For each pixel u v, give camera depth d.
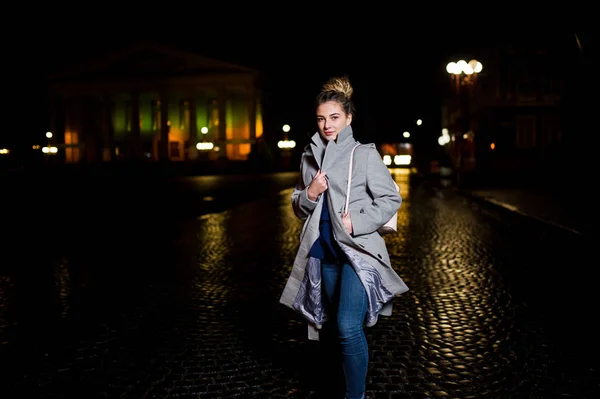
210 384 3.72
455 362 4.09
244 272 7.69
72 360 4.25
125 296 6.32
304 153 3.22
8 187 21.36
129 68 57.59
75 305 5.94
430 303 5.81
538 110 34.59
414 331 4.85
